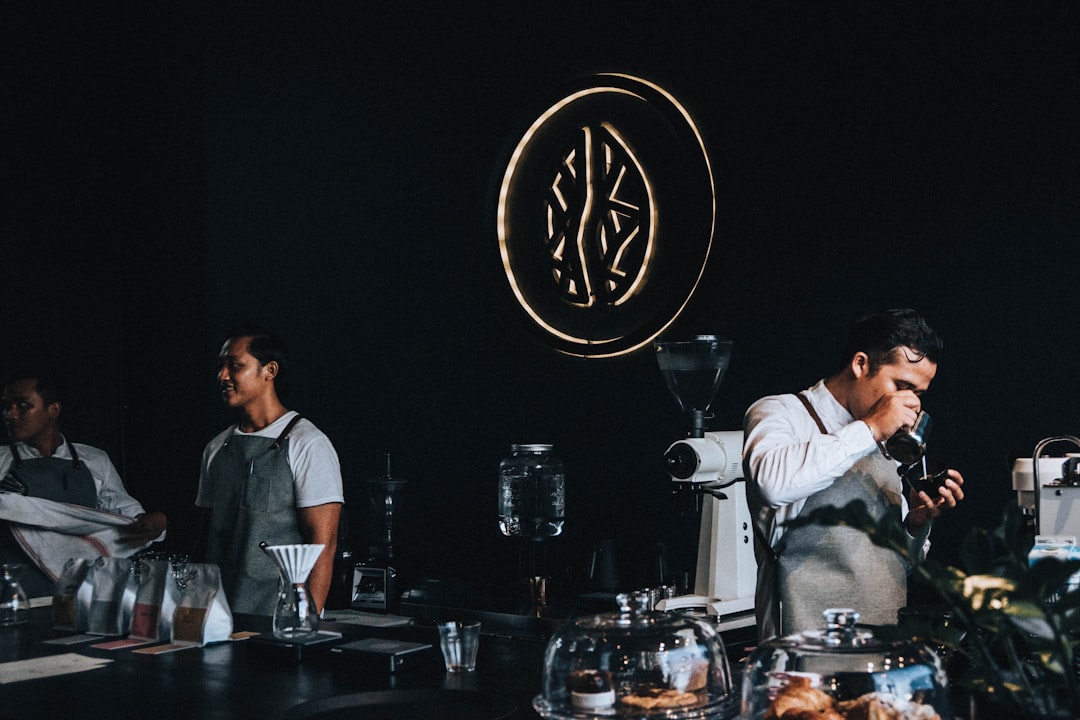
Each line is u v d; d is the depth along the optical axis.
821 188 3.36
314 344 4.57
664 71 3.71
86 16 4.94
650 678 1.72
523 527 3.49
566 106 3.92
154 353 4.95
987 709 1.35
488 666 2.31
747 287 3.51
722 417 3.55
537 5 4.01
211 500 3.36
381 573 3.61
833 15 3.36
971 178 3.09
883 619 2.39
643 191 3.74
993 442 3.03
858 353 2.44
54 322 4.81
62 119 4.84
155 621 2.64
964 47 3.11
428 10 4.28
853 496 2.45
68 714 2.00
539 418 3.94
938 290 3.14
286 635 2.43
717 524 3.00
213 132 4.75
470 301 4.14
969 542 1.39
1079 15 2.91
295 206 4.61
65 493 3.96
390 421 4.34
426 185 4.27
